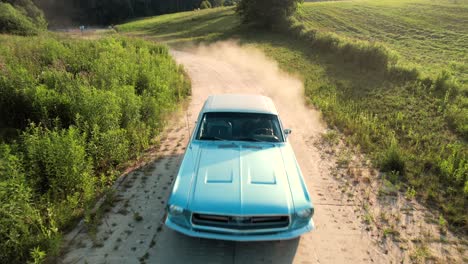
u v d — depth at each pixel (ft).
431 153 23.11
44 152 15.53
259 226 11.62
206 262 12.31
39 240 12.16
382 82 45.91
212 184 12.51
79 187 15.98
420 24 115.85
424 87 41.22
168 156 21.90
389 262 12.89
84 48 44.57
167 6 393.70
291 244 13.62
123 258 12.32
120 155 19.92
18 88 22.17
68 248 12.68
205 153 14.62
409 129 28.25
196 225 11.64
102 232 13.75
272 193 12.25
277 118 16.76
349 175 20.25
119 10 332.80
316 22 132.98
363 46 59.72
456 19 118.01
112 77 29.35
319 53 73.10
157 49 60.75
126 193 16.96
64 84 24.89
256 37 112.06
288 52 78.13
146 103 26.84
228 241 13.58
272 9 121.08
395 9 151.12
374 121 29.71
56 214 13.80
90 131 20.18
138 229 14.06
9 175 13.03
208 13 209.26
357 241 14.06
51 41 45.70
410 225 15.39
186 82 44.60
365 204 16.98
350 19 135.54
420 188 18.83
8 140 19.45
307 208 12.03
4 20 102.94
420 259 13.11
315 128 29.19
